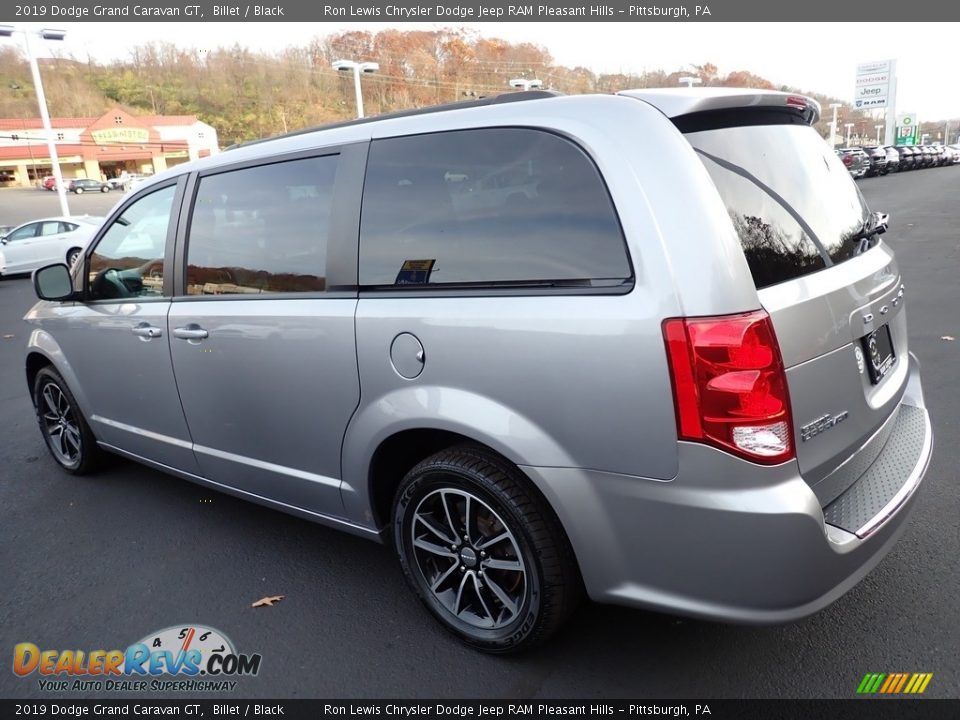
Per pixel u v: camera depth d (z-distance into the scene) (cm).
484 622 256
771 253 213
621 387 202
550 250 218
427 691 244
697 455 195
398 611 289
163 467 377
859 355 238
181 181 337
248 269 302
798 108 259
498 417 224
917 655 243
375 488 274
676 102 214
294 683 252
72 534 369
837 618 264
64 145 7706
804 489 200
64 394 423
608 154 209
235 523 372
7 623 296
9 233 1811
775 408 195
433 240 244
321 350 270
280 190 291
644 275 199
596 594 223
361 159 267
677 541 204
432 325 237
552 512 227
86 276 389
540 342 214
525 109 232
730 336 190
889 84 6256
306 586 310
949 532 313
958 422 436
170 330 331
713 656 249
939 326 677
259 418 303
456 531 255
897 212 1909
